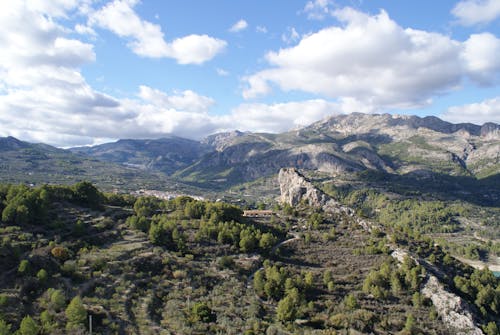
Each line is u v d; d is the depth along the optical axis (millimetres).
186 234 110875
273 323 70875
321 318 76875
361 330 73250
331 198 166500
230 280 88062
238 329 64938
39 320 54688
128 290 71188
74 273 70875
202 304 68312
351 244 121250
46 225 91500
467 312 84625
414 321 80250
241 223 131250
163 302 71500
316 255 113188
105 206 130125
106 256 82562
